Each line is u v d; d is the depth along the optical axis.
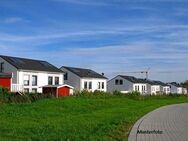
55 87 52.31
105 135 12.98
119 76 89.19
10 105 24.92
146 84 97.81
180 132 15.31
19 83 49.62
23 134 12.62
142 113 27.89
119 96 52.81
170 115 26.27
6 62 50.75
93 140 11.54
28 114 20.61
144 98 59.84
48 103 27.27
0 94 30.22
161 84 112.81
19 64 51.50
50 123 16.77
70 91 54.50
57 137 11.95
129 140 12.66
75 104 29.06
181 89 127.44
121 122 18.61
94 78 70.25
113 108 31.09
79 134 12.91
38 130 13.62
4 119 17.80
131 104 39.97
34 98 32.97
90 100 34.84
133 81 88.94
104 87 73.69
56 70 57.59
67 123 16.92
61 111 24.44
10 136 12.15
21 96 31.23
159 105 44.00
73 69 68.81
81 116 21.64
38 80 53.16
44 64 58.06
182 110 33.50
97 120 19.03
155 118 23.16
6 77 43.72
